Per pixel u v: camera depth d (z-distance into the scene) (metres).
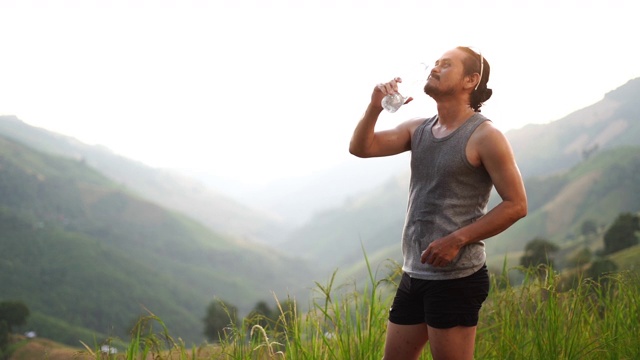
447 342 2.46
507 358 3.25
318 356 2.90
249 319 2.80
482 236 2.36
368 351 2.96
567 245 154.00
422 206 2.54
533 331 3.37
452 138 2.46
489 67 2.52
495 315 3.41
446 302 2.45
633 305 3.54
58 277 199.88
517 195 2.34
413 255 2.57
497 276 3.52
